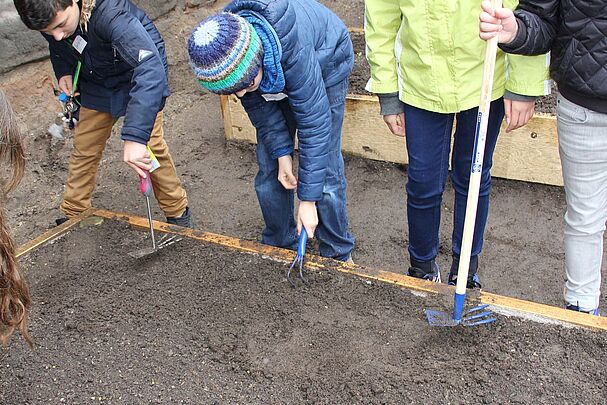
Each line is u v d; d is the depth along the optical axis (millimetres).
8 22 3684
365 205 3623
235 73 1978
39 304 2395
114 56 2670
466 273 2105
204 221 3535
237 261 2541
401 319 2223
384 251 3281
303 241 2350
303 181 2297
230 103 4039
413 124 2469
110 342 2209
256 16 2049
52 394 2018
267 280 2434
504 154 3594
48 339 2236
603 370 1986
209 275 2480
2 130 1560
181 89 4777
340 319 2242
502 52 2312
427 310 2201
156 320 2291
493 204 3553
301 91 2160
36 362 2143
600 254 2346
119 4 2549
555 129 3420
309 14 2311
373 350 2109
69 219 2973
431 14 2234
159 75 2543
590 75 2027
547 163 3533
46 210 3584
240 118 4066
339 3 6125
